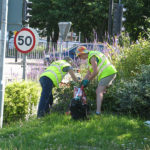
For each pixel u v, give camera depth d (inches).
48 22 2386.8
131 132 394.9
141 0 2030.0
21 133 395.2
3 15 426.0
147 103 467.5
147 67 524.1
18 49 568.7
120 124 422.6
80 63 622.2
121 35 765.3
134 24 2053.4
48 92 489.4
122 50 656.4
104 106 518.0
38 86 587.5
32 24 2549.2
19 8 441.7
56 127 410.6
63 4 2185.0
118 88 507.5
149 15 2020.2
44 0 2285.9
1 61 431.2
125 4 1961.1
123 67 605.0
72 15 2176.4
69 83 540.7
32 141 359.6
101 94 467.2
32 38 560.7
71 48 1099.3
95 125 410.3
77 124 421.4
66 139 359.6
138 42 658.8
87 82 455.8
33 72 732.0
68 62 516.7
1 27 428.1
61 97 526.0
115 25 901.2
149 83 485.1
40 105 486.9
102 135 380.8
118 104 509.7
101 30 2180.1
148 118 471.2
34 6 2277.3
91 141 354.6
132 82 525.7
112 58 636.1
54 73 493.0
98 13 2018.9
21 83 526.6
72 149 326.0
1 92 434.6
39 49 890.1
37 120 458.0
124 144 345.1
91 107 512.1
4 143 353.7
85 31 2349.9
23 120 486.6
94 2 2039.9
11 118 487.5
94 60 463.5
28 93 510.3
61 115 468.8
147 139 366.9
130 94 477.4
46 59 765.9
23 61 588.1
